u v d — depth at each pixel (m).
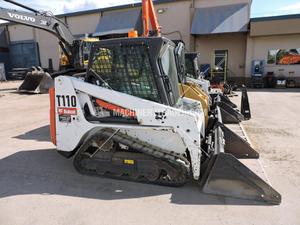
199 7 16.20
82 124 3.35
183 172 3.10
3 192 3.19
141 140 3.29
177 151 3.19
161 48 3.02
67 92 3.35
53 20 8.80
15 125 6.69
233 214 2.66
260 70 15.41
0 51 23.89
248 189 2.90
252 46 15.56
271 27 14.41
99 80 3.26
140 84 3.12
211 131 4.23
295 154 4.31
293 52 15.03
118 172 3.35
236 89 13.80
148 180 3.28
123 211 2.74
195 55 7.34
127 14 17.33
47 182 3.43
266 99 10.68
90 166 3.49
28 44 23.69
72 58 9.61
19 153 4.56
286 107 8.77
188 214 2.67
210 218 2.60
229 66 16.55
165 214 2.67
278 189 3.15
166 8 16.94
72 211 2.75
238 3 15.36
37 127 6.45
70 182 3.42
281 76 15.50
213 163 3.00
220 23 15.08
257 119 6.97
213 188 3.02
